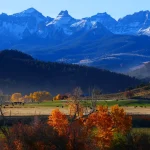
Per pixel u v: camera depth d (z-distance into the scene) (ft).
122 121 410.31
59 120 345.72
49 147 292.20
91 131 362.94
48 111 587.68
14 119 462.60
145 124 495.82
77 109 389.80
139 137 396.98
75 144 303.89
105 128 392.27
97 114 396.37
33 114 523.29
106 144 383.65
